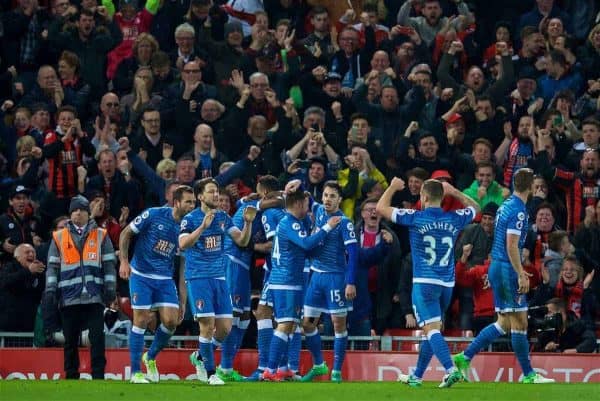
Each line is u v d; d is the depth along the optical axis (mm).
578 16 87812
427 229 50625
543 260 64500
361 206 65688
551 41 82312
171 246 54188
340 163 70188
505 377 61000
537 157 71938
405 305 63812
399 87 78000
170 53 82500
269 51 79812
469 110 75688
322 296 58344
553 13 86812
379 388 50312
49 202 68250
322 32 81438
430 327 50562
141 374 54031
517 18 88500
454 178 72375
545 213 66562
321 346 60719
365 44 81250
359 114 72625
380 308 65000
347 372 61719
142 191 70688
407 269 63812
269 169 71812
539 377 54156
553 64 80500
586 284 64000
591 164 70938
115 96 75125
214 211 53000
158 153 73188
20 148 71438
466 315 63812
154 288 54062
